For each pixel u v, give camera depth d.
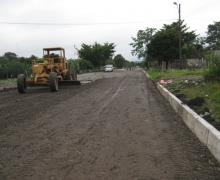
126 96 18.98
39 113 13.61
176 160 7.18
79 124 11.11
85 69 81.62
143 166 6.82
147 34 84.00
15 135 9.76
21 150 8.16
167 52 53.22
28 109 14.87
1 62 49.69
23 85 23.06
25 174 6.50
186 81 22.59
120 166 6.84
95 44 96.81
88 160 7.26
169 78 29.08
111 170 6.62
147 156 7.48
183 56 54.97
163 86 22.20
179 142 8.62
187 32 57.25
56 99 18.44
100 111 13.68
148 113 13.06
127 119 11.84
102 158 7.38
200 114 10.88
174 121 11.43
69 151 7.96
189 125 10.27
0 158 7.57
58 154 7.73
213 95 13.69
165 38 53.50
